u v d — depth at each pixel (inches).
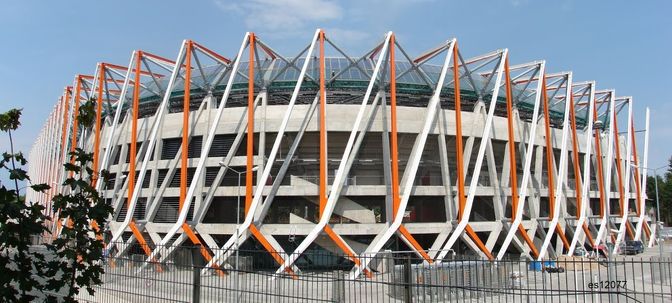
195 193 1610.5
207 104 1710.1
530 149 1680.6
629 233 2456.9
